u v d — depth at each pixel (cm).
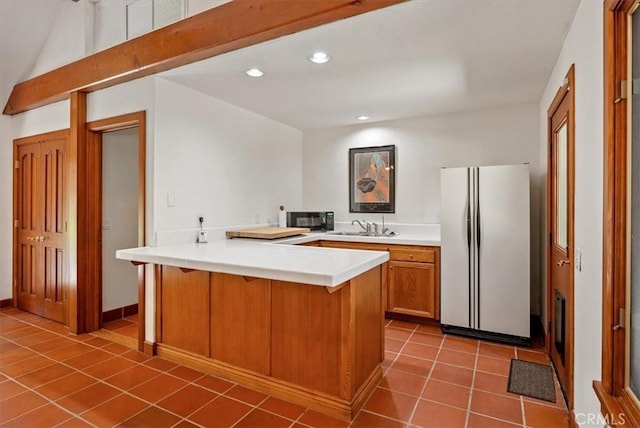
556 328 265
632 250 132
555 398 228
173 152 315
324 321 218
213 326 261
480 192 336
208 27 237
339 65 279
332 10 191
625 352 135
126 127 330
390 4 182
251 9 218
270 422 204
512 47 245
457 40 237
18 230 413
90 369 267
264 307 238
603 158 147
